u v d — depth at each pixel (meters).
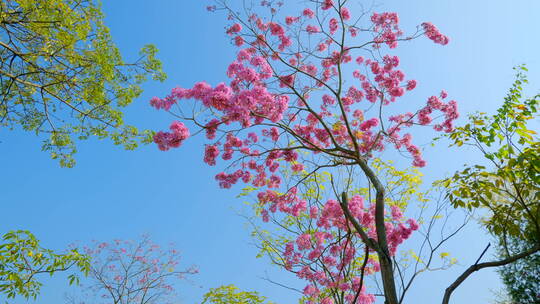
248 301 7.80
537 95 4.73
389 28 5.33
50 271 4.93
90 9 7.45
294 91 4.70
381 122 5.22
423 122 5.35
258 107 4.38
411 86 5.43
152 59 8.21
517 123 4.66
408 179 7.09
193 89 4.20
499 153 4.71
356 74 6.06
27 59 7.58
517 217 5.07
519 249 7.42
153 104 4.29
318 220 5.48
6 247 4.76
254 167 5.66
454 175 4.84
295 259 5.52
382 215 4.14
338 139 5.86
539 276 7.27
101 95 8.02
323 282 5.13
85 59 7.77
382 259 3.90
